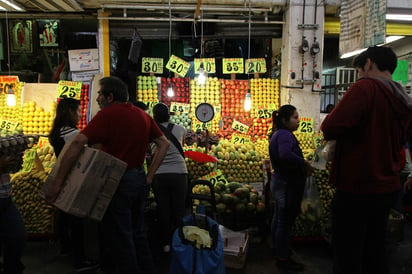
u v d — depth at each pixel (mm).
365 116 1824
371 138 1830
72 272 3043
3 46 6094
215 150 4301
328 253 3494
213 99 5266
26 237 2281
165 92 5176
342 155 1946
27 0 4762
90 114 4746
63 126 2910
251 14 5418
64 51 6664
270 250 3574
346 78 7000
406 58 6602
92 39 5434
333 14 5527
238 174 4219
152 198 3934
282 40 5445
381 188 1846
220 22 5383
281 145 2887
